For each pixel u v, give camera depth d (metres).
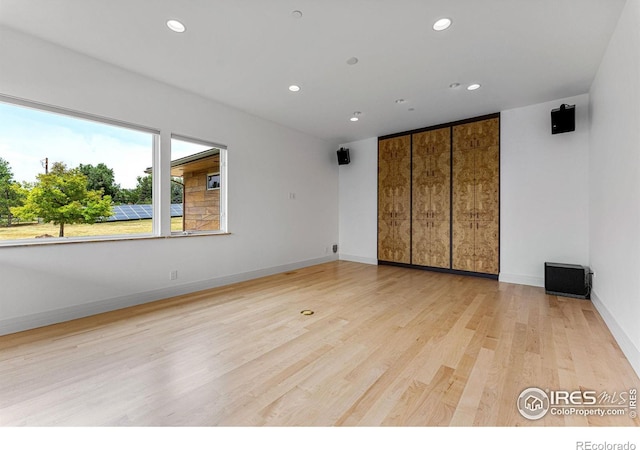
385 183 5.66
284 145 5.07
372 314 2.94
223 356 2.08
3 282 2.40
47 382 1.74
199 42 2.61
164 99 3.45
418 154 5.18
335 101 3.96
